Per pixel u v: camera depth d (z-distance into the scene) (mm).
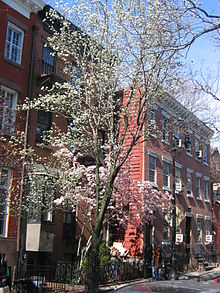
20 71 17281
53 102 14461
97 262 11367
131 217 20531
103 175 17797
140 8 12789
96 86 14180
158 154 25016
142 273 20141
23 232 16219
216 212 36469
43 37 18922
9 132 14352
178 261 25031
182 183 29000
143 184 21047
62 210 17078
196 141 31844
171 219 24281
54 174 15898
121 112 15812
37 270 16234
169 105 18828
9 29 17250
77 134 16094
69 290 14094
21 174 15742
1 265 12984
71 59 18609
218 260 33375
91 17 13570
